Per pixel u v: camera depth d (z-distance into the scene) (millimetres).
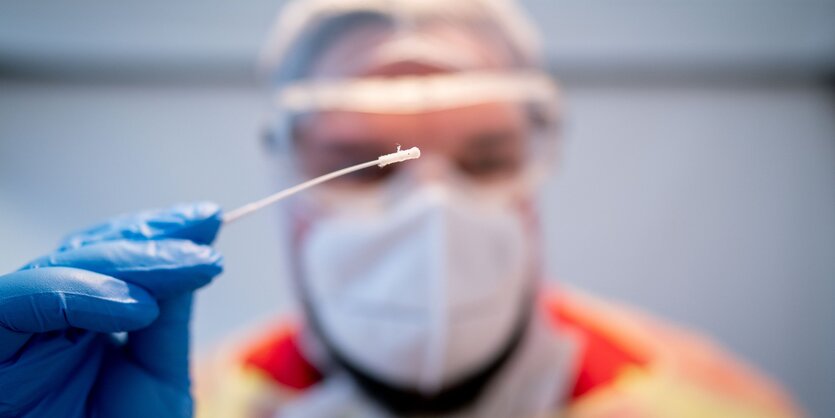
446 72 709
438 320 667
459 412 724
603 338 841
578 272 1083
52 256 543
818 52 1031
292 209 731
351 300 698
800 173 1086
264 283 1057
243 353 887
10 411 541
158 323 568
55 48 993
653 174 1094
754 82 1084
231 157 1062
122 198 1036
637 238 1088
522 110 734
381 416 724
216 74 1049
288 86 758
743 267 1083
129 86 1050
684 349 900
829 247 1074
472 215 683
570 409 754
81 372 558
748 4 1021
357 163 703
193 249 547
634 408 764
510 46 764
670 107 1094
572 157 1094
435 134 695
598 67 1065
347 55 727
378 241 683
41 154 1022
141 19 997
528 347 749
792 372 1064
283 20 800
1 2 961
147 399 562
